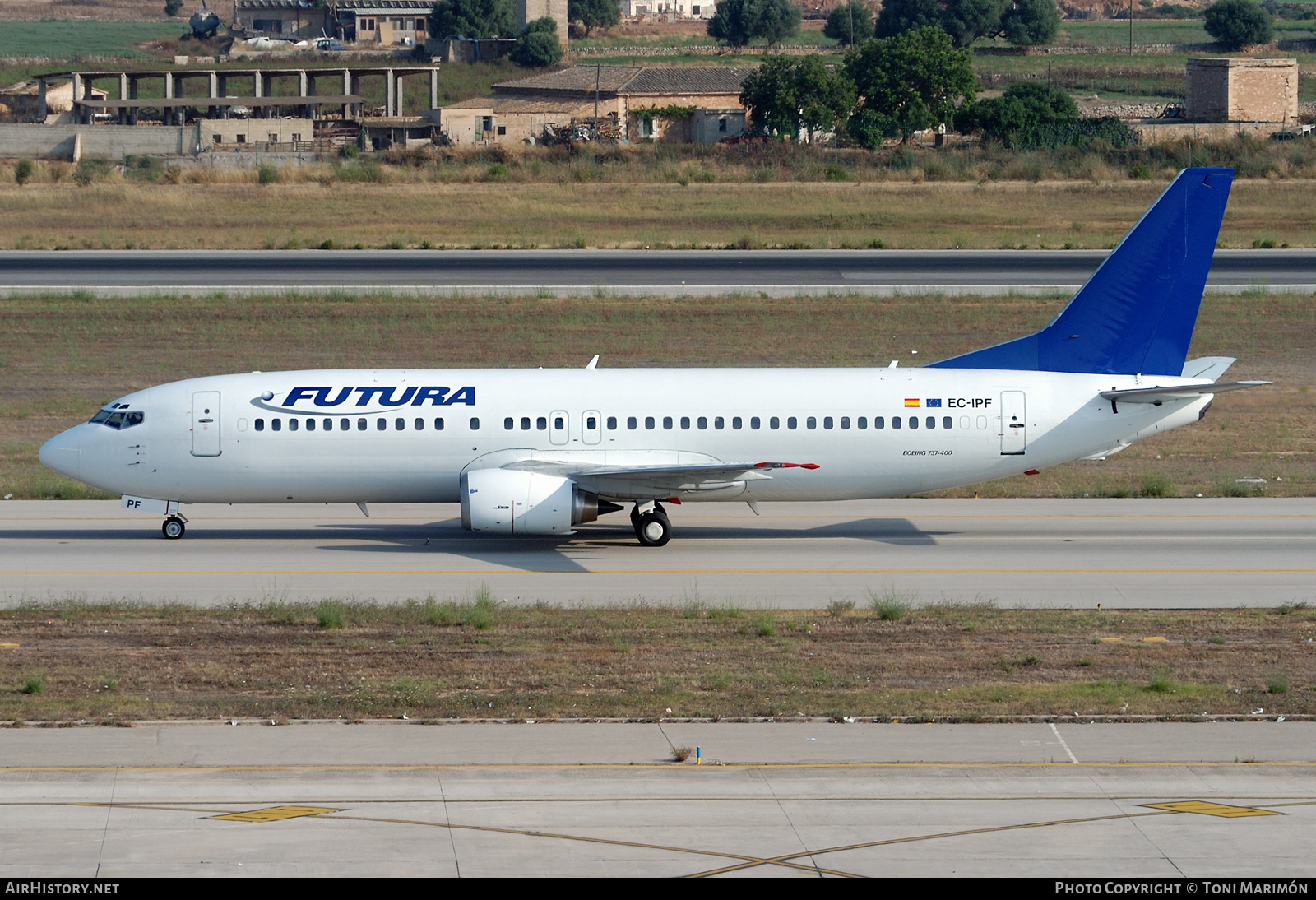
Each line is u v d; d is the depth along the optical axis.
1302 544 162.00
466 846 72.38
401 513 181.25
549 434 158.25
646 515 161.88
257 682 104.25
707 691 101.81
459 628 122.88
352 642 117.38
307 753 86.12
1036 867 70.38
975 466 161.25
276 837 73.25
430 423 158.00
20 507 183.38
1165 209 159.75
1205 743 88.88
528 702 98.44
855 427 159.38
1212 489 195.12
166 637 118.69
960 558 155.62
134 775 81.94
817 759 85.62
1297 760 85.75
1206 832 74.69
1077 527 172.75
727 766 84.31
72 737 88.81
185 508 183.50
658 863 70.50
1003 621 125.81
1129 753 86.94
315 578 144.88
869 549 160.50
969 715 94.69
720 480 158.88
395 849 71.81
